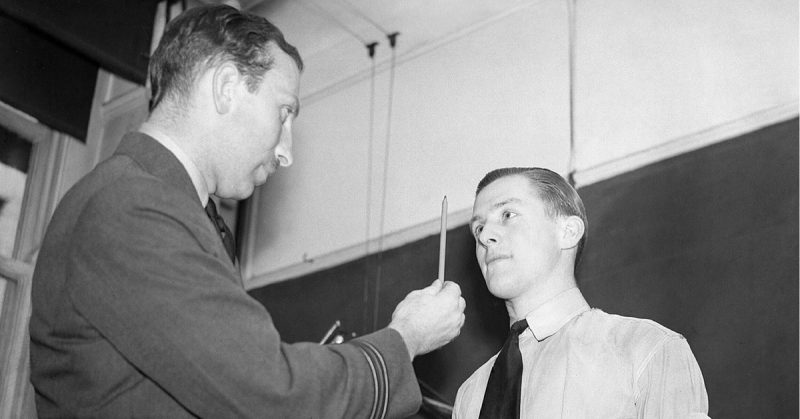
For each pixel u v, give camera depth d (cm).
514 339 164
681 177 202
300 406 104
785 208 186
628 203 207
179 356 102
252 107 126
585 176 217
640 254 201
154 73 127
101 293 104
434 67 261
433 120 254
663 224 201
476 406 173
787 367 175
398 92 267
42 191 301
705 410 151
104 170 116
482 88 247
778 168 190
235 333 104
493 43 250
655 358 152
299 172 281
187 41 126
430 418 214
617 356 154
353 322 248
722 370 182
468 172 239
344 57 285
